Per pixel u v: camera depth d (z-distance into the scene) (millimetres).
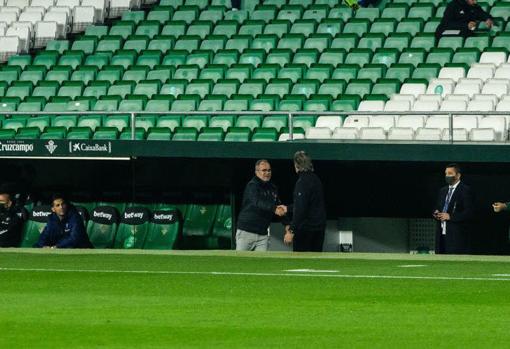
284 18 73750
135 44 74062
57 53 74625
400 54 67062
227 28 73438
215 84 66750
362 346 22734
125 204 59594
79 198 60000
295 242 47375
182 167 58188
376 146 53438
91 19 79125
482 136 56156
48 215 58844
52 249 46938
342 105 62406
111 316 26828
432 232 56844
